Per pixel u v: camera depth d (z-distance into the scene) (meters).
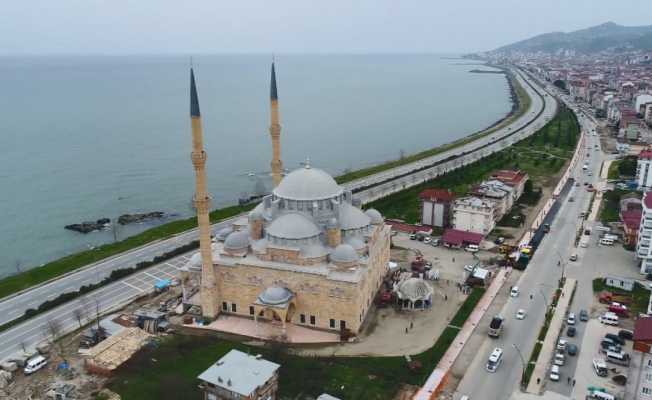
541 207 194.62
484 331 111.06
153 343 106.31
